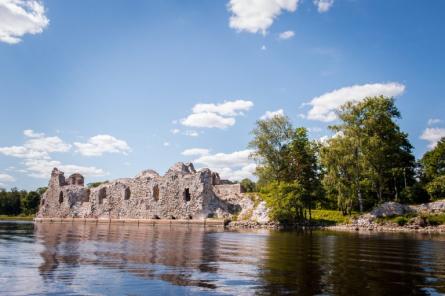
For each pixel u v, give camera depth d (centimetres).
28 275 1702
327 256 2433
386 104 7231
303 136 8231
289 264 2072
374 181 7269
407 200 7538
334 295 1373
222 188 8369
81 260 2178
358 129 6962
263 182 8375
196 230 5866
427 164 8469
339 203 6756
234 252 2645
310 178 7875
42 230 5522
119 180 9081
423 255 2516
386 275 1755
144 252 2605
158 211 8188
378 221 6212
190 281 1598
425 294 1402
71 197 9775
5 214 15888
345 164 6894
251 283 1562
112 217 8900
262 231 5625
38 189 16075
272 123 8356
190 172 8500
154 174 8762
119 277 1672
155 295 1367
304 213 7525
